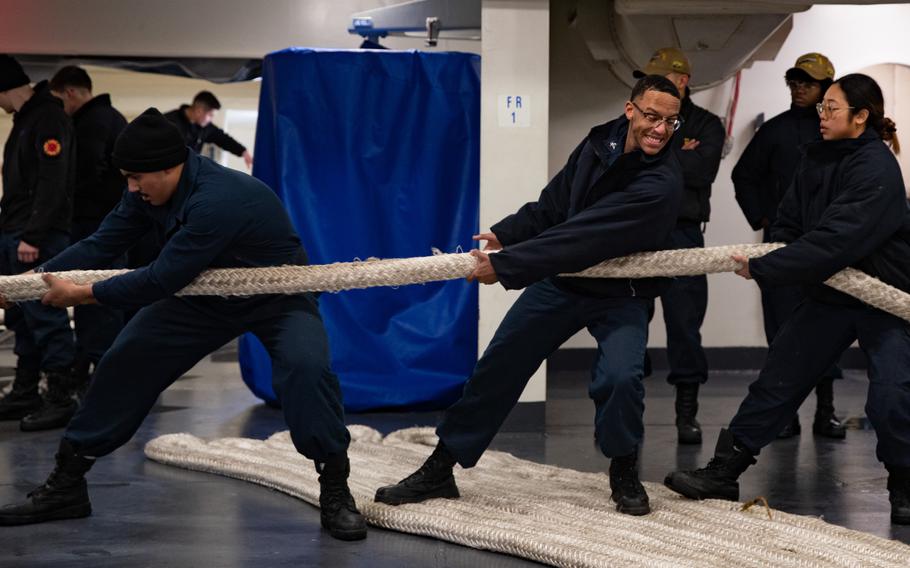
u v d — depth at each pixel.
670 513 3.61
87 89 5.83
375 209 5.68
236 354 8.49
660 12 5.58
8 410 5.52
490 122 5.24
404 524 3.50
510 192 5.27
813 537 3.35
